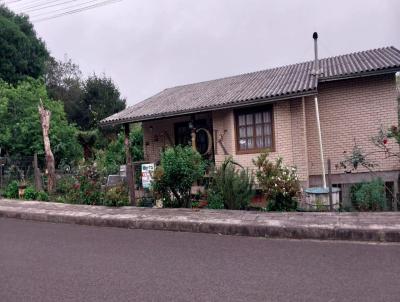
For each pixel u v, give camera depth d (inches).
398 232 257.4
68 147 730.8
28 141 685.9
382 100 473.4
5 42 1063.0
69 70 1699.1
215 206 380.5
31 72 1171.9
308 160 498.6
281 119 479.2
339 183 471.8
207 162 442.9
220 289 182.4
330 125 497.0
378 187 366.0
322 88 502.3
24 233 326.0
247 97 474.3
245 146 505.4
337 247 251.3
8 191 523.8
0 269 222.7
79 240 294.4
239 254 242.2
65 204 442.6
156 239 290.5
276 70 634.2
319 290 176.9
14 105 723.4
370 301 162.9
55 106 756.6
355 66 488.7
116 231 325.7
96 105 1255.5
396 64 436.1
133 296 177.2
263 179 362.3
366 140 479.5
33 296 180.4
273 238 284.4
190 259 233.8
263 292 177.0
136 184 487.8
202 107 492.4
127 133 588.1
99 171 474.9
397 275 192.5
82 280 200.5
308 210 359.6
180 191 394.0
